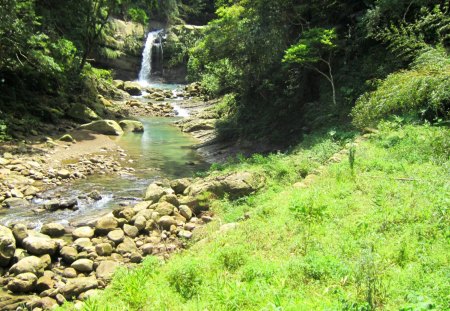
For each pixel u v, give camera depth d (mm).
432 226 5160
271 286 4477
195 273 5109
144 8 41219
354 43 14867
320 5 16578
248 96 19156
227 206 9266
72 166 14164
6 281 6930
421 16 11844
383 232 5375
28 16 18141
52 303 6309
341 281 4367
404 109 10492
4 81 19375
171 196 10078
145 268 5801
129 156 16406
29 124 18422
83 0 25000
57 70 19859
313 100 16391
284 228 6156
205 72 33875
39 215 10008
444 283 3896
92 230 8883
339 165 8570
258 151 16094
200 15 47469
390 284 4152
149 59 40094
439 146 8078
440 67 8734
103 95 29062
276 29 16812
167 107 28844
